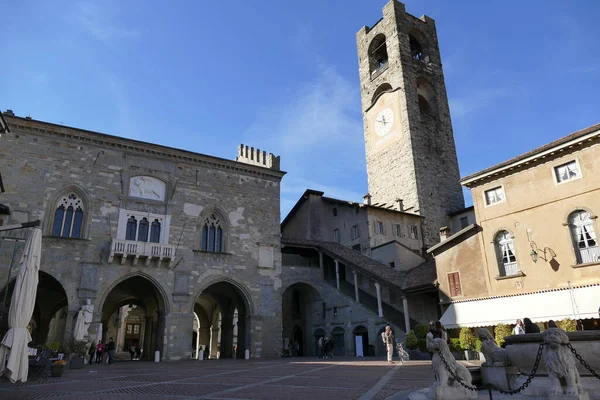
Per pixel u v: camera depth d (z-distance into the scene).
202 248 39.34
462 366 10.76
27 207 32.69
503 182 30.58
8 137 33.50
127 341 62.78
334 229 55.44
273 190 44.50
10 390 14.30
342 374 19.09
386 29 69.81
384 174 63.38
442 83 69.62
